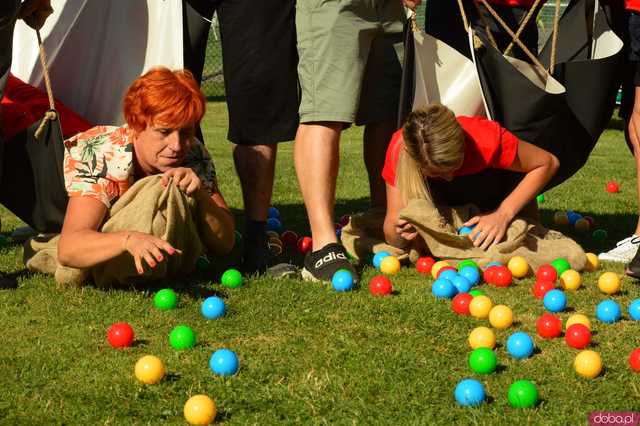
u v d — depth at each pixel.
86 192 4.72
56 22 5.70
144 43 5.57
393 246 5.90
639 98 5.85
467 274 5.27
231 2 5.43
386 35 5.52
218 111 18.03
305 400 3.50
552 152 5.70
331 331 4.32
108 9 5.61
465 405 3.44
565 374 3.78
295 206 8.09
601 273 5.66
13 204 5.17
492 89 5.57
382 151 6.11
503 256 5.53
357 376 3.74
